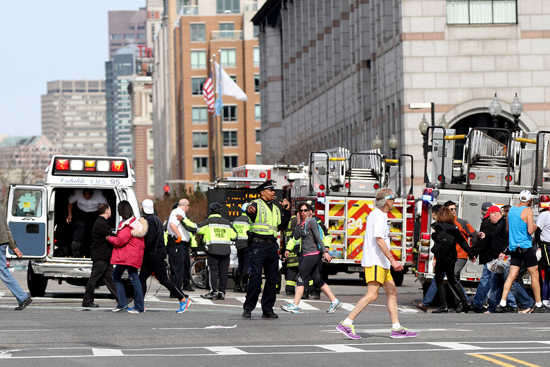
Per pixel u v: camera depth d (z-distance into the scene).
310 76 122.31
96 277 31.03
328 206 44.72
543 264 30.69
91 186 34.62
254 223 27.06
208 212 46.75
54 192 34.78
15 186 33.72
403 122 78.00
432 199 34.22
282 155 123.81
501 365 16.81
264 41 150.50
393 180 46.97
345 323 21.56
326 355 18.53
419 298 38.25
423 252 34.28
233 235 36.66
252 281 27.25
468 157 34.47
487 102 77.44
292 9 133.38
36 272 33.97
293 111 132.62
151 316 28.31
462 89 77.50
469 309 31.00
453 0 78.12
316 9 117.56
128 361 17.80
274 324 25.39
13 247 29.50
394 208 44.91
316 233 29.50
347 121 104.38
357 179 46.09
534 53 77.50
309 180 46.66
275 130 145.00
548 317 27.56
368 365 17.02
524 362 17.14
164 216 89.06
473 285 34.81
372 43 90.12
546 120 77.12
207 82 129.50
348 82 103.50
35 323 25.33
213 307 32.75
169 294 39.94
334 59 110.38
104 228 30.78
